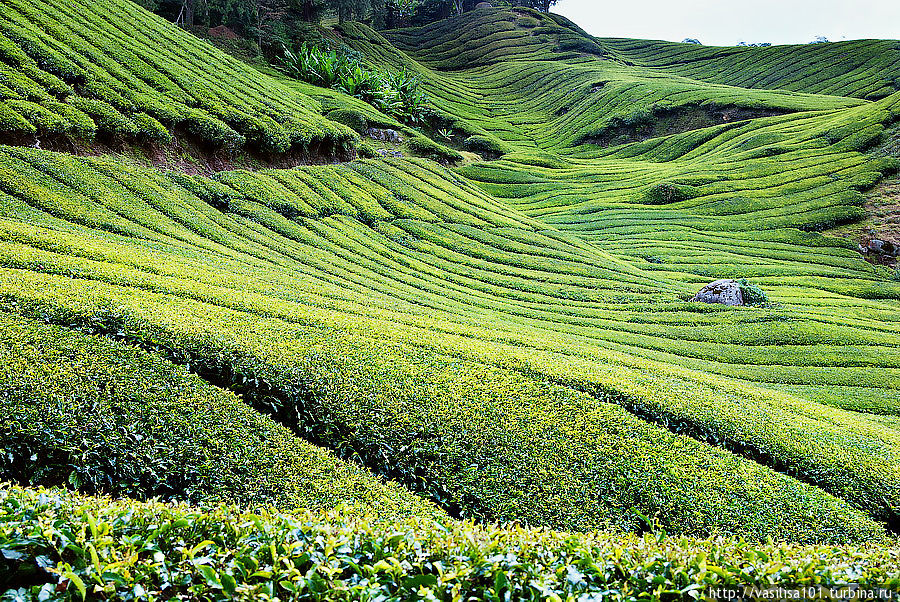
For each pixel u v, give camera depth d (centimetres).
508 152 8775
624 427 1549
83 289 1655
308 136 4712
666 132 9469
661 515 1272
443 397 1526
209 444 1195
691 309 3600
